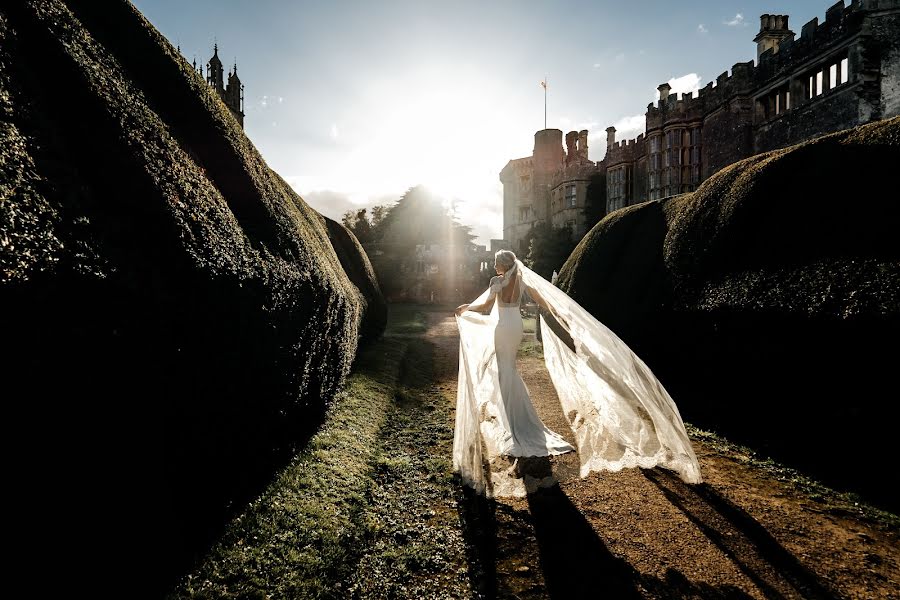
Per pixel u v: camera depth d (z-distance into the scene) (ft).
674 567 9.15
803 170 18.71
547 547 9.98
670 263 23.12
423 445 16.80
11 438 5.11
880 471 11.81
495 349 13.94
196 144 12.35
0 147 5.73
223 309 9.54
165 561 7.86
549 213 155.84
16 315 5.21
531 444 12.57
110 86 8.91
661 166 94.17
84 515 6.21
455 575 9.14
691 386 19.62
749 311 16.74
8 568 5.09
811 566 9.07
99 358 6.41
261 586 8.05
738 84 72.74
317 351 15.84
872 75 49.49
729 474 13.39
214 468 9.52
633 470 13.61
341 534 10.21
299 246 15.33
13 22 7.44
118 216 7.57
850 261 14.34
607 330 12.96
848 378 12.91
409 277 130.82
